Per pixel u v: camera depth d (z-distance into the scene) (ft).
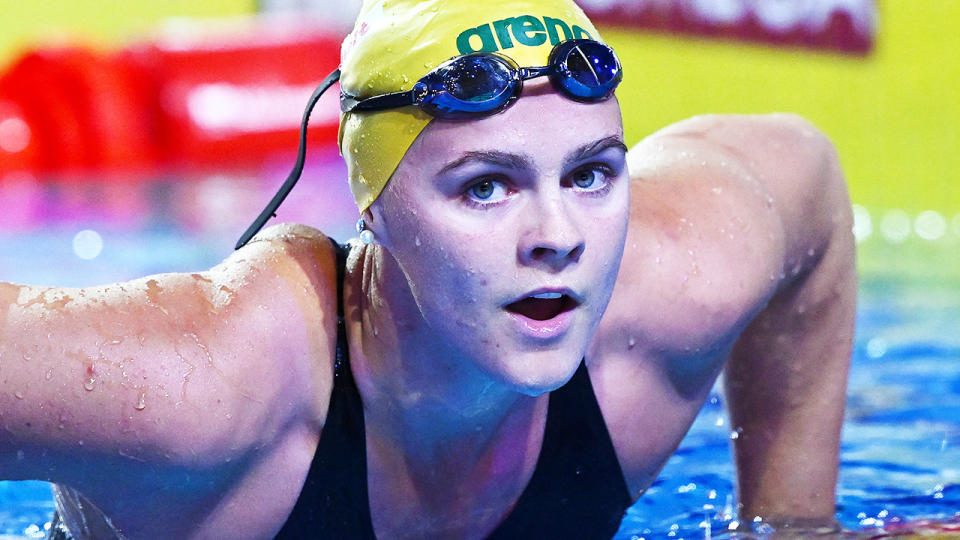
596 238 14.08
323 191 66.28
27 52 72.74
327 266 16.94
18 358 14.10
